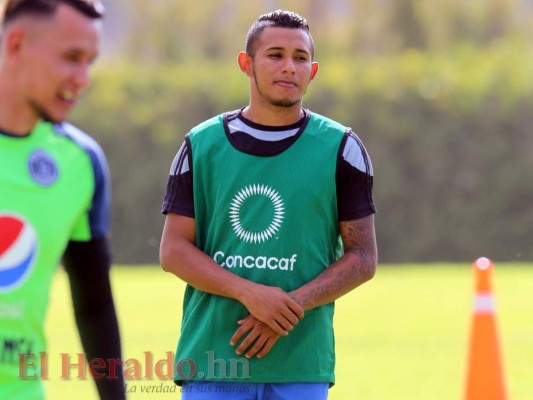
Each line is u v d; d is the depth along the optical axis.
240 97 109.81
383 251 106.12
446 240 106.06
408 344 39.94
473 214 105.88
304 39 17.84
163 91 110.12
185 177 18.19
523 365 33.97
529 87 106.38
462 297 58.41
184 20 144.00
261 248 17.72
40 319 13.03
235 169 17.83
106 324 14.17
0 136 12.77
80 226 13.65
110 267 14.11
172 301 58.50
